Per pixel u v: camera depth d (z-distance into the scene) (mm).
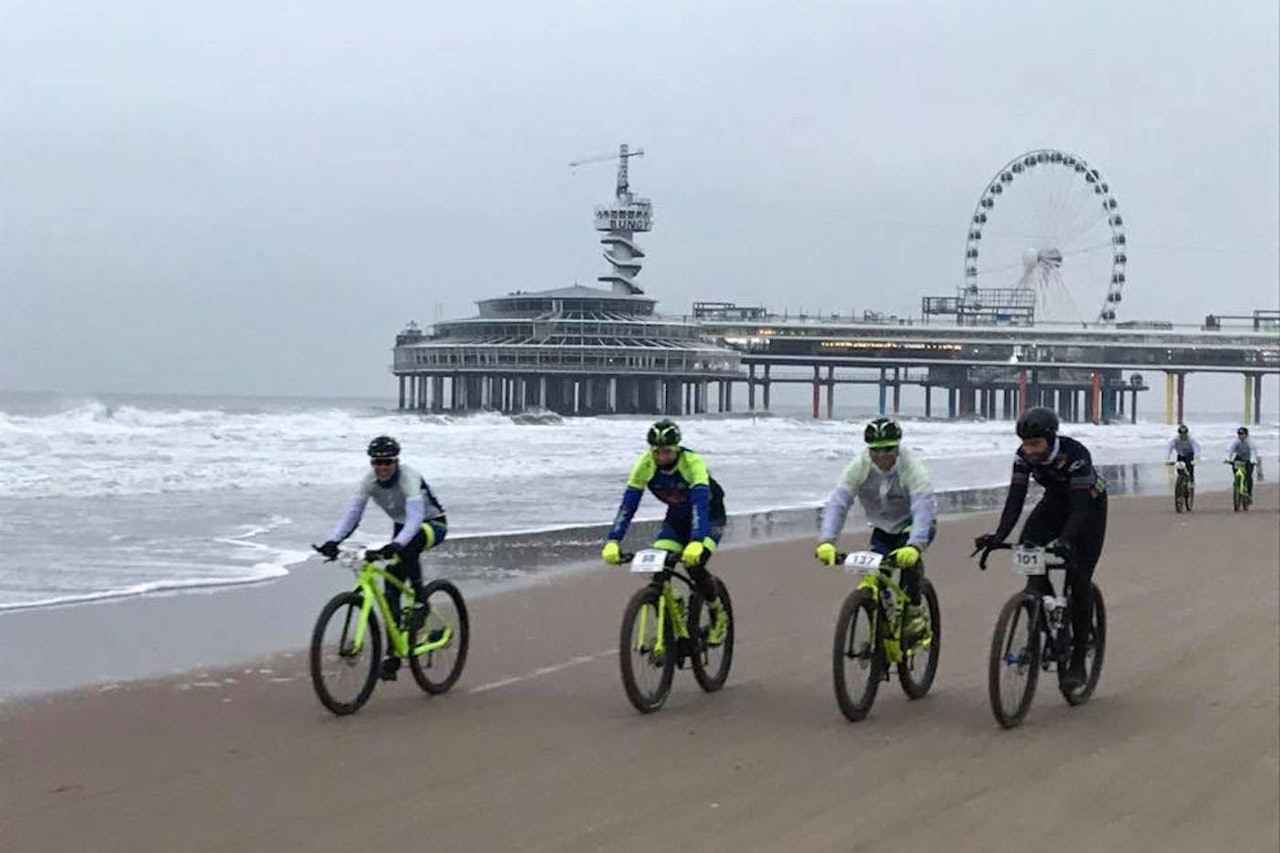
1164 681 9336
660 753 7195
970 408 196750
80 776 6574
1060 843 5801
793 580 14922
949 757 7188
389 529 19172
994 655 7715
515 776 6684
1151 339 166500
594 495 27438
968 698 8734
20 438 40156
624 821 5969
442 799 6266
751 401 178125
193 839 5625
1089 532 8203
